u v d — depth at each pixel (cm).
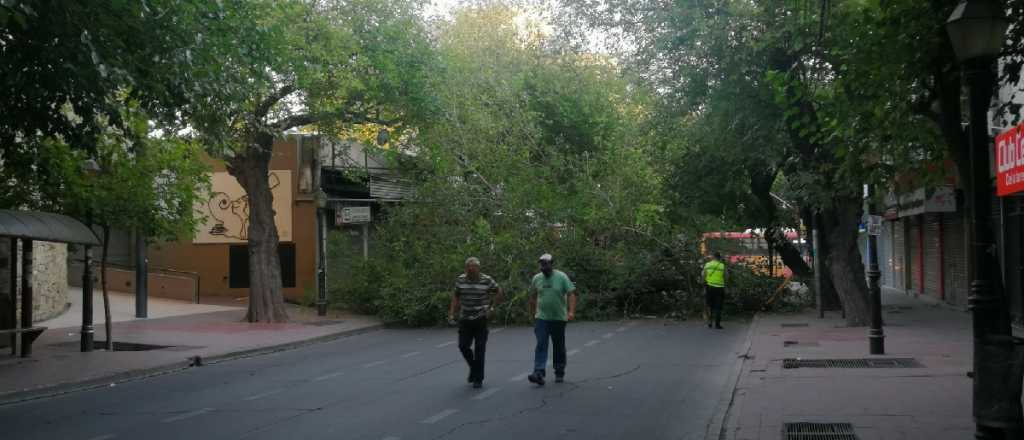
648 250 2431
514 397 1097
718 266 2108
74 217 1642
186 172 1723
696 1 1864
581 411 998
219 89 1248
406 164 2638
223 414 1016
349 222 2567
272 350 1770
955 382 1093
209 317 2395
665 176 2455
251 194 2295
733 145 1966
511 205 2419
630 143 2484
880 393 1030
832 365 1305
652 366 1394
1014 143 1405
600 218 2423
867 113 950
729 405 1015
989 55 642
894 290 3547
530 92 3117
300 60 1867
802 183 1842
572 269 2350
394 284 2370
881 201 1434
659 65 1991
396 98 2150
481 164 2492
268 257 2308
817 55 1153
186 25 1188
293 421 955
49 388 1219
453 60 2675
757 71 1798
